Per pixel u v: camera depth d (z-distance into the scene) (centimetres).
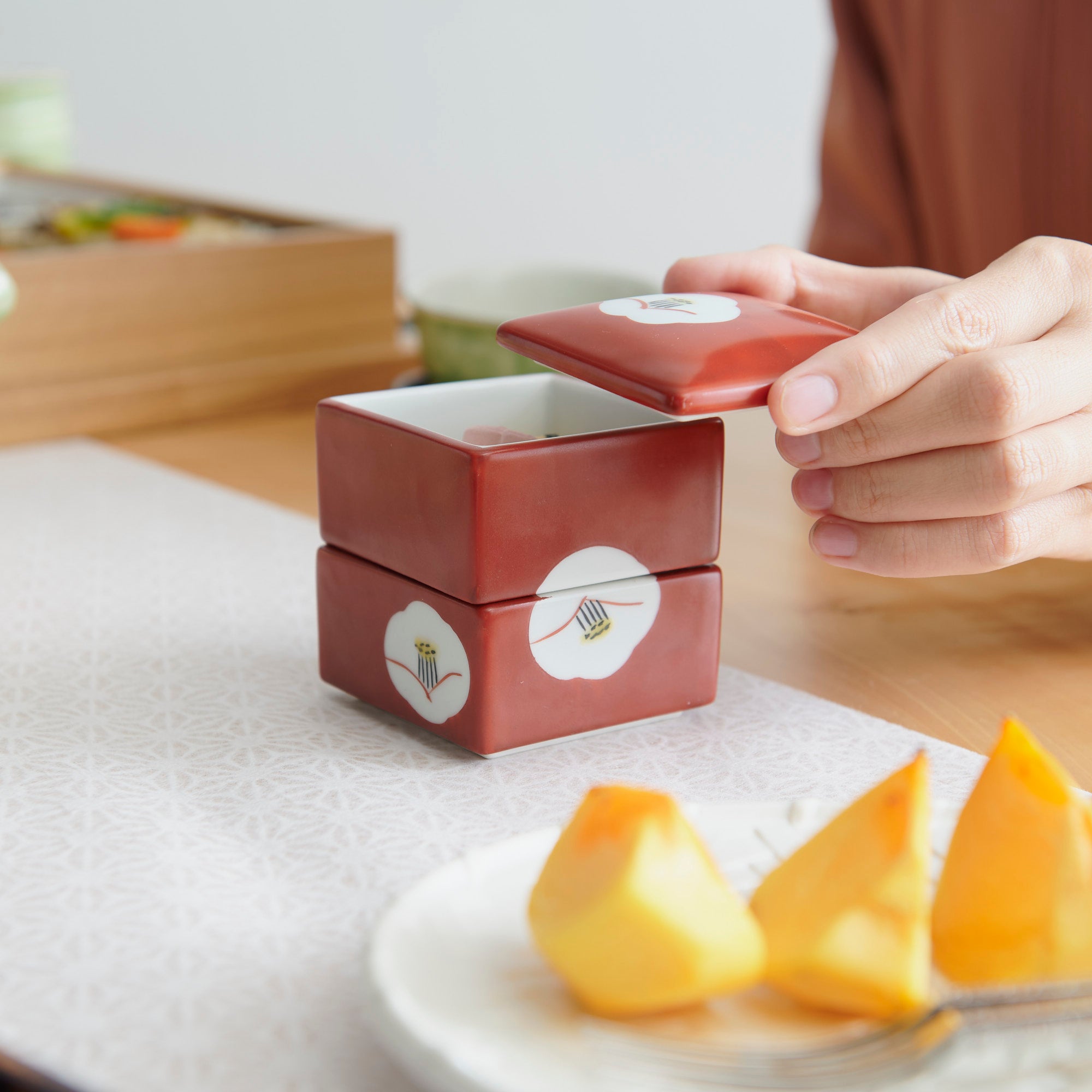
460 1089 53
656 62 309
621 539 68
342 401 70
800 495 71
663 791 66
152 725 70
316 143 311
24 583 80
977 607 79
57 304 100
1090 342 69
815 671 74
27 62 309
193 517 88
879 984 55
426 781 67
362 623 70
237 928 60
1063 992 55
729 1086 53
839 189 123
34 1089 56
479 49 310
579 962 55
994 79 112
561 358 66
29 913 61
